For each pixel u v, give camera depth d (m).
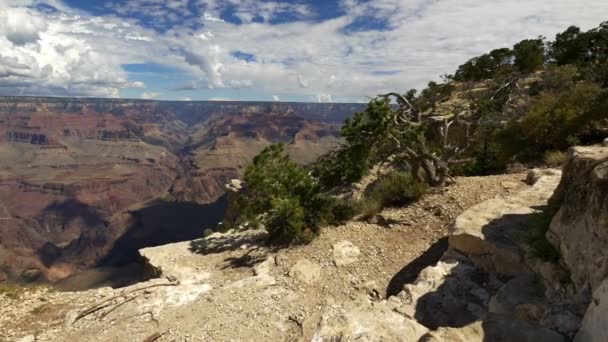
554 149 17.27
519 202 10.54
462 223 9.77
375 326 5.46
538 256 6.95
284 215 15.06
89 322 10.60
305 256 13.40
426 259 11.40
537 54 43.34
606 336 3.90
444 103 42.75
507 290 6.63
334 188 22.62
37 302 12.28
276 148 17.39
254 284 11.69
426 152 15.70
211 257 15.65
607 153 6.12
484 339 4.75
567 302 5.48
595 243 5.10
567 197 6.41
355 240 13.66
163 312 10.52
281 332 9.12
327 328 5.61
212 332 9.25
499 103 33.28
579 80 30.52
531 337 4.64
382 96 16.59
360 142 16.77
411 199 15.41
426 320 7.62
